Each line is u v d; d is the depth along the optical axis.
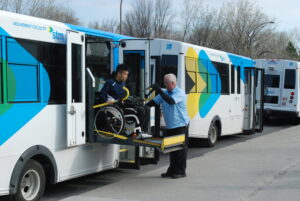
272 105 19.73
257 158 10.10
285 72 19.47
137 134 6.83
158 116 7.62
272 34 50.88
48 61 6.11
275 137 14.76
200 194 6.64
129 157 7.73
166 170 8.84
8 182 5.41
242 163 9.43
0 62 5.33
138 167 7.59
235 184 7.33
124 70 6.95
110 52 8.11
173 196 6.53
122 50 8.12
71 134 6.34
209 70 12.05
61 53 6.35
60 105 6.29
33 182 5.93
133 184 7.43
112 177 8.16
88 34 7.61
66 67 6.25
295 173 8.20
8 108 5.42
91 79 6.71
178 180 7.71
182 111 7.68
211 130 12.34
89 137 6.78
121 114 6.70
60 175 6.33
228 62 13.39
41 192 6.02
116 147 7.70
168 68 10.51
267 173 8.26
